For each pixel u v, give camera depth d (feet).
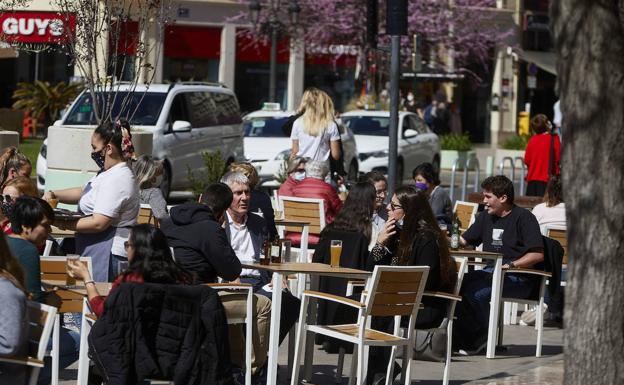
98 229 56.44
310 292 51.90
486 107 288.10
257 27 205.57
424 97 267.80
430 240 56.18
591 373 32.19
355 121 162.09
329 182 89.35
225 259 50.75
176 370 41.42
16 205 45.93
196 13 236.22
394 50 86.02
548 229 73.92
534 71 284.20
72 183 87.35
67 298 47.65
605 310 31.89
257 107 247.50
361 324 50.08
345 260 58.03
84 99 120.78
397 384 55.06
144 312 41.32
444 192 82.74
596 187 31.60
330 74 253.24
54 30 90.68
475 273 65.98
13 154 66.85
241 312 50.29
